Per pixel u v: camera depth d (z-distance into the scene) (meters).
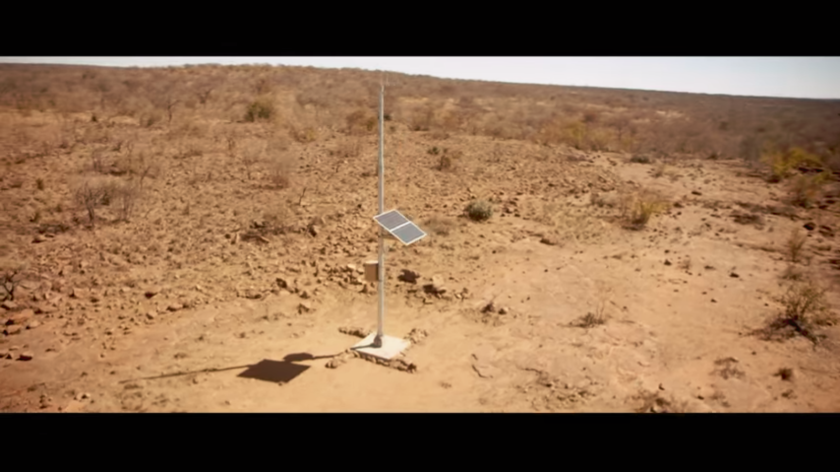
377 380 7.40
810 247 12.66
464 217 13.84
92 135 20.95
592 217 14.21
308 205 14.32
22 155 17.38
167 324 8.64
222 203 14.14
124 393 6.91
